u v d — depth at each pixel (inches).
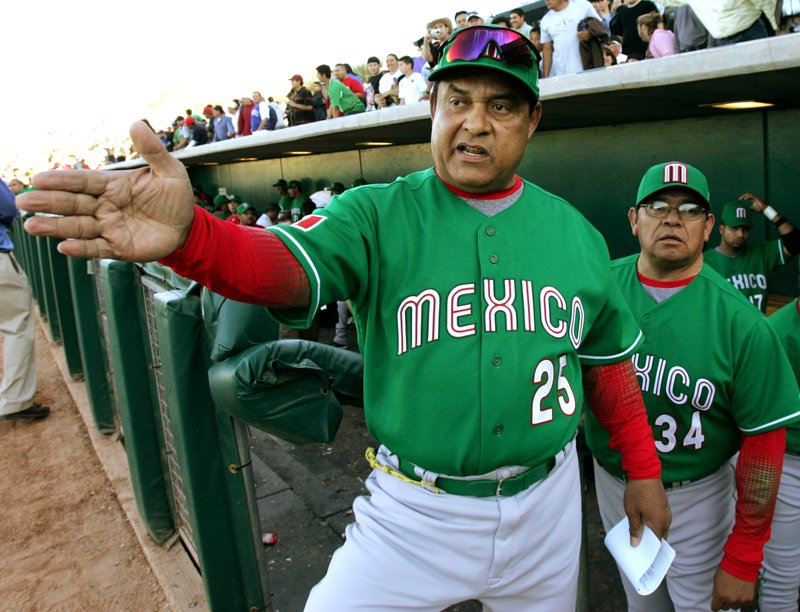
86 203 36.2
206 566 86.4
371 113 201.8
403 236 51.6
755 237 174.7
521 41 48.0
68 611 114.1
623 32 240.8
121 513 148.1
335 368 76.4
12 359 207.9
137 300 117.0
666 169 70.7
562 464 58.4
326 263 47.4
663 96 134.9
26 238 343.3
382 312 51.9
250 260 42.1
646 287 76.2
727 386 70.6
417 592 54.3
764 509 69.4
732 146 173.5
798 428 76.5
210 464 84.9
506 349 50.9
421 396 51.2
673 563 78.2
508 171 51.8
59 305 231.1
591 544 122.3
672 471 74.6
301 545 128.6
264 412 71.5
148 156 37.2
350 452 174.7
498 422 51.1
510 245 52.6
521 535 55.4
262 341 73.2
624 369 63.7
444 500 53.8
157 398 120.4
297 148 325.4
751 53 99.5
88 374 181.5
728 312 70.7
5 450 192.1
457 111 50.4
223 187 556.1
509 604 59.3
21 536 142.5
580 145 213.8
